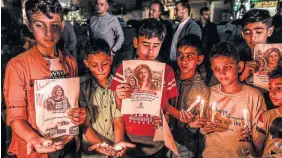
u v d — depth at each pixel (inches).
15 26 73.5
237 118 82.9
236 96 81.7
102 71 78.7
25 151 79.3
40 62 75.0
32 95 76.0
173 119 83.3
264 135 84.4
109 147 84.4
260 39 77.6
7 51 74.4
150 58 78.2
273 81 80.1
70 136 81.4
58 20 73.6
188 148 85.5
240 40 78.0
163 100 81.4
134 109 82.0
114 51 77.3
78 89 79.0
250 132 84.0
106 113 82.0
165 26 76.3
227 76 80.0
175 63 78.9
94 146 84.0
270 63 79.2
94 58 77.3
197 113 82.8
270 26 76.8
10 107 75.7
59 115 79.1
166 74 79.6
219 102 82.3
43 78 75.9
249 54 78.9
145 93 80.9
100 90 80.3
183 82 80.5
